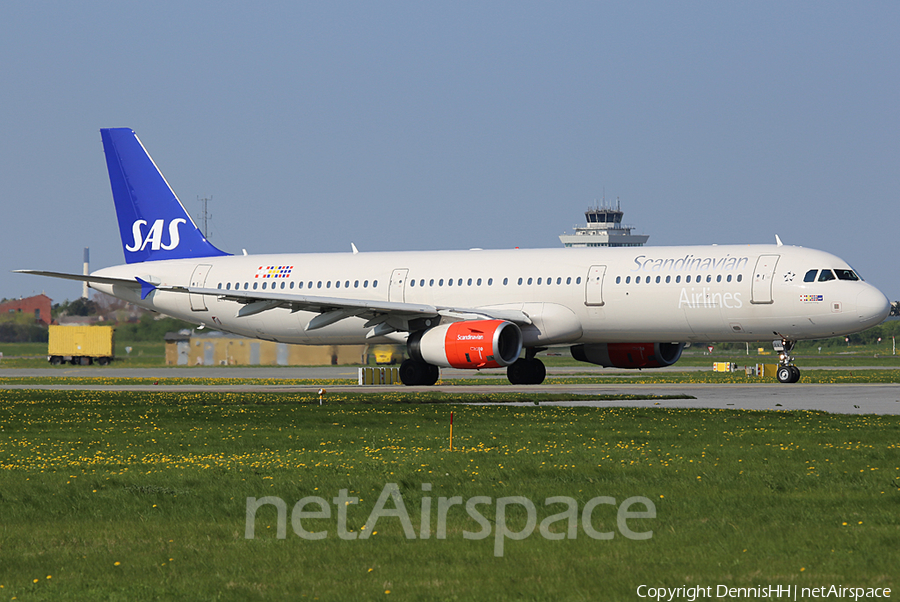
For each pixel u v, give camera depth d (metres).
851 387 156.38
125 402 135.12
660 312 154.75
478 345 152.50
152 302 195.50
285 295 161.50
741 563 44.12
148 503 58.53
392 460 74.81
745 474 66.38
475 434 91.25
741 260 151.62
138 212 199.12
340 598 39.94
